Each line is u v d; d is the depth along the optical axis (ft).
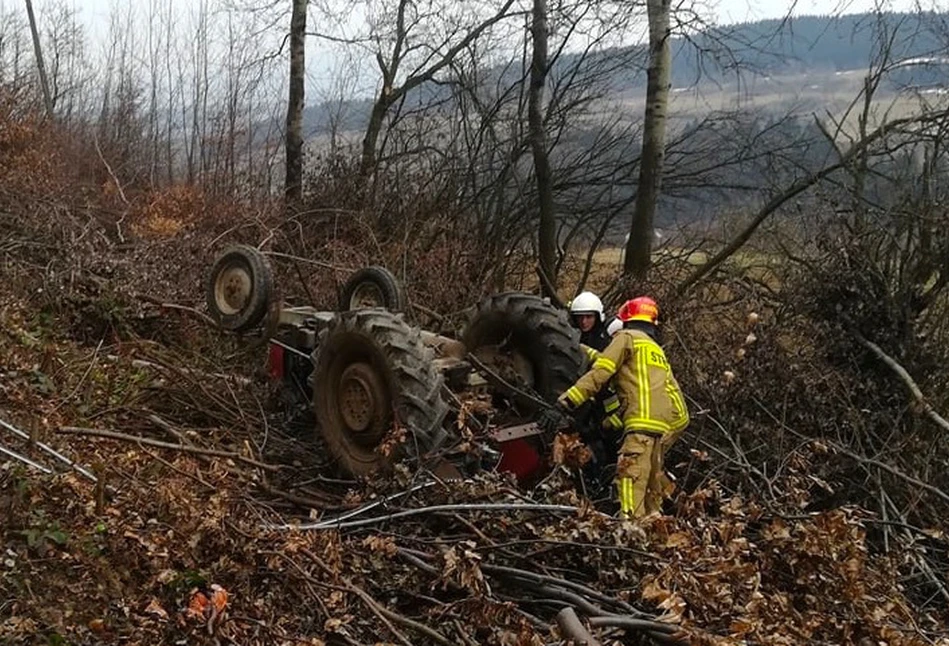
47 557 11.95
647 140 32.63
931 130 26.27
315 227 36.50
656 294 27.78
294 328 20.61
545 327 18.67
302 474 17.71
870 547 17.85
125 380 20.47
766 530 13.89
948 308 23.21
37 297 24.09
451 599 12.98
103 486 13.14
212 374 21.42
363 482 15.93
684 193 36.47
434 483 14.53
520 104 39.17
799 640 11.46
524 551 13.57
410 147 41.88
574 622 10.73
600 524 12.91
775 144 33.50
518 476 16.62
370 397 16.51
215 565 12.23
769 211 29.84
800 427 20.57
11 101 42.06
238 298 20.83
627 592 12.50
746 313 23.71
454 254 33.68
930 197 24.56
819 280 23.07
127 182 52.03
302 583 12.23
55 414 16.96
